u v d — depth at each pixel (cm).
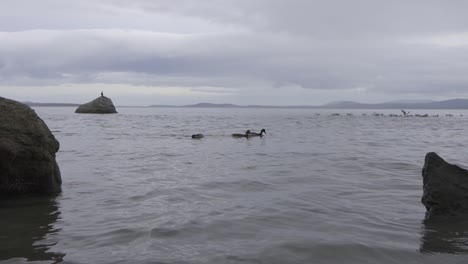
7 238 625
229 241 609
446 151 1878
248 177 1166
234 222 705
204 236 631
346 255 559
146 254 555
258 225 689
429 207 770
